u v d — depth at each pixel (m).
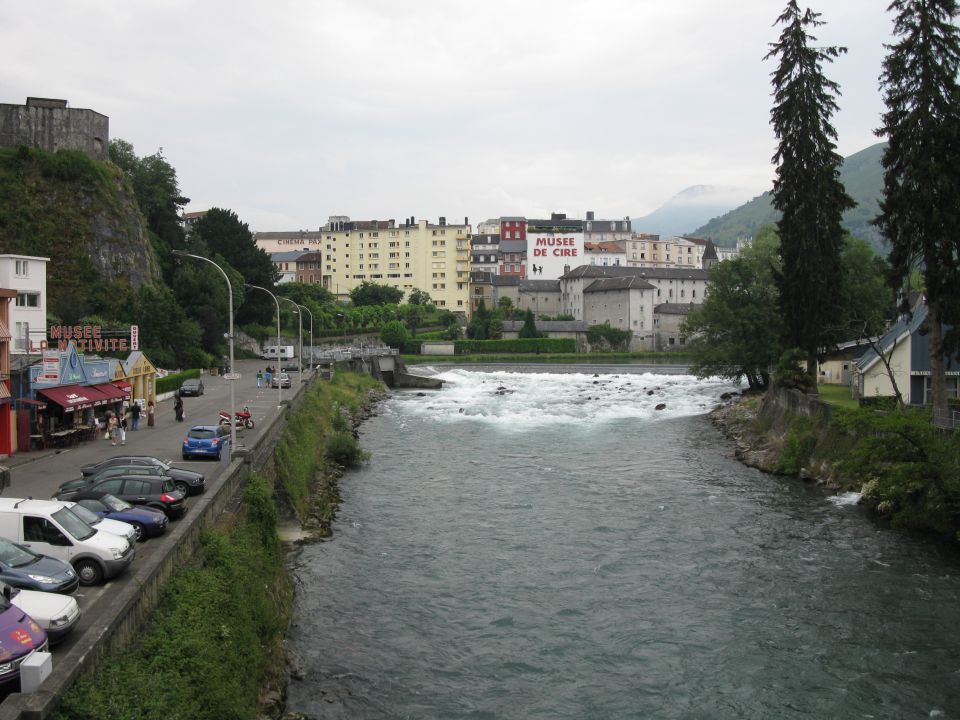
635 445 60.94
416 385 110.38
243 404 62.75
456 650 24.94
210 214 130.00
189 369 87.94
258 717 19.34
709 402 87.62
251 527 28.12
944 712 21.25
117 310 88.62
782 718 21.11
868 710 21.41
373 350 127.81
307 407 61.12
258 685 20.73
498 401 90.81
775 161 59.72
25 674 13.84
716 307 83.56
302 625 26.33
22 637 15.12
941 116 42.88
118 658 16.14
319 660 23.86
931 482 36.81
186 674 17.09
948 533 35.19
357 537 36.25
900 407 44.56
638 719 21.09
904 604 28.17
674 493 44.50
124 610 16.75
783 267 60.84
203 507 24.42
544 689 22.62
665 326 177.25
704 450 58.69
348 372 103.75
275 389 75.75
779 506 41.31
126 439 45.50
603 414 79.50
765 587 29.97
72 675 13.94
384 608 28.06
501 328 172.50
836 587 29.81
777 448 54.50
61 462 37.50
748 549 34.34
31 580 18.38
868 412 39.53
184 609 19.20
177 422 52.97
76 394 45.06
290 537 35.69
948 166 42.38
